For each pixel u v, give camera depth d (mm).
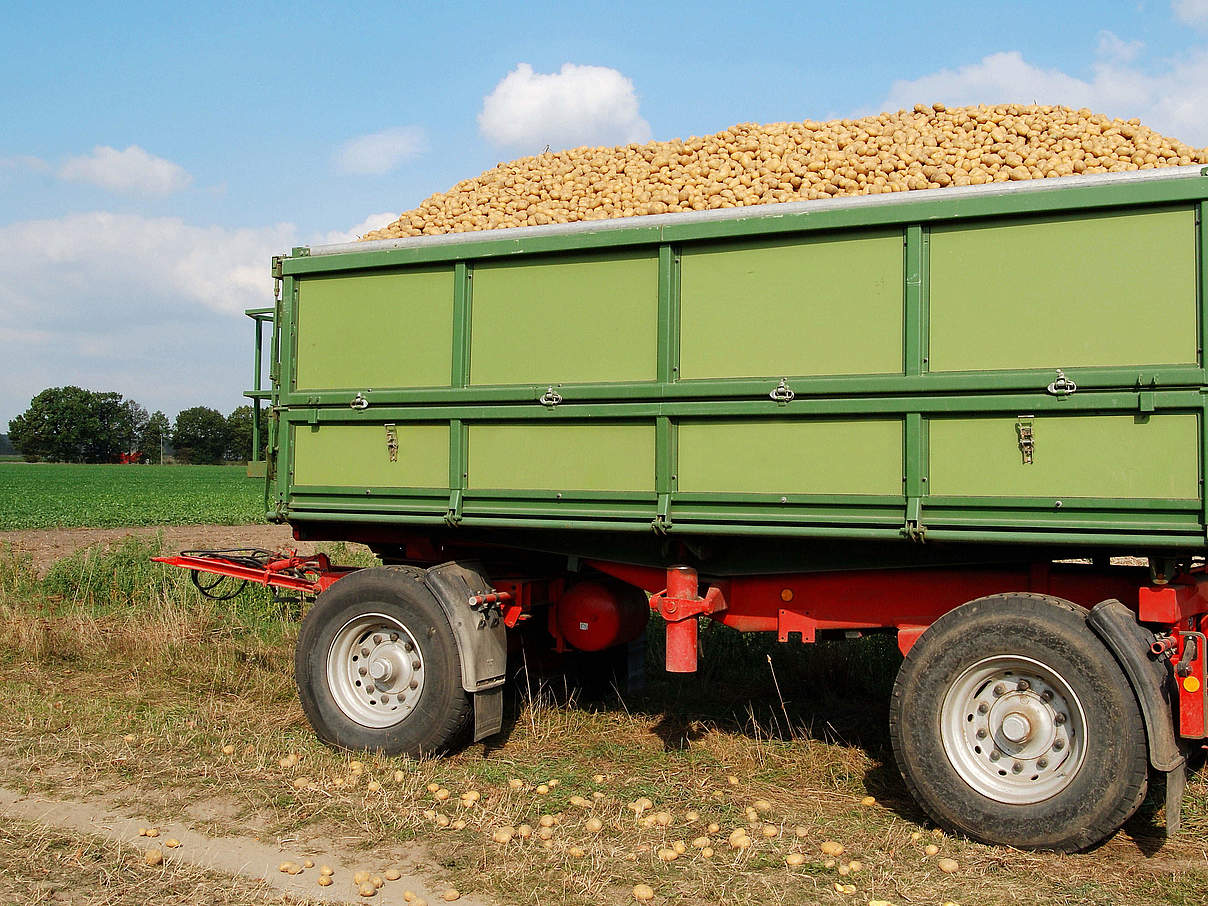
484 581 6051
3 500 39500
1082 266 4406
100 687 7539
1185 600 4539
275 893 4062
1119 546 4391
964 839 4582
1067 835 4332
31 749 5906
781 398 4914
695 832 4734
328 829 4742
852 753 5965
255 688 7426
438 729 5703
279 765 5652
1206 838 4633
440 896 4035
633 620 6562
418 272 5891
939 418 4625
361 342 6043
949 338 4629
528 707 6754
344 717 5969
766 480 4973
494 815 4887
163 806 5035
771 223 4961
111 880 4145
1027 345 4492
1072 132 5586
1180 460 4195
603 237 5336
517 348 5605
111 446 153500
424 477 5824
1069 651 4363
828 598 5418
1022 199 4469
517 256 5586
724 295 5105
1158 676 4242
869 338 4793
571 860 4363
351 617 5977
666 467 5164
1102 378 4309
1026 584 5023
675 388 5152
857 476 4781
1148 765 4242
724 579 5633
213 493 47625
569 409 5402
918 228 4691
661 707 7074
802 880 4176
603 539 5973
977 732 4664
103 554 12195
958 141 5754
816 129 6441
